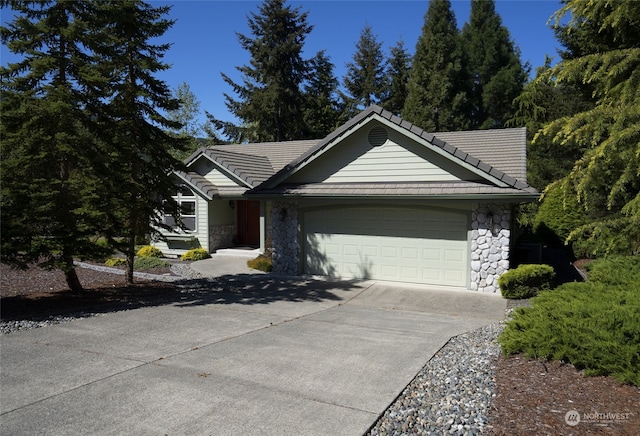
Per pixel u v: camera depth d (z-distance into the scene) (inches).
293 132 1467.8
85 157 394.9
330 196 511.2
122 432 173.6
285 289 488.4
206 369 241.3
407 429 176.2
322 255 558.6
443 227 490.0
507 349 241.6
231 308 398.6
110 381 223.8
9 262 366.3
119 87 448.1
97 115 420.8
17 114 368.5
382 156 516.7
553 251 797.2
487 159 557.3
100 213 398.9
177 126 486.6
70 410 192.1
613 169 256.1
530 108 1009.5
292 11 1434.5
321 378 229.3
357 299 441.1
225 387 217.0
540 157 967.6
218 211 784.9
